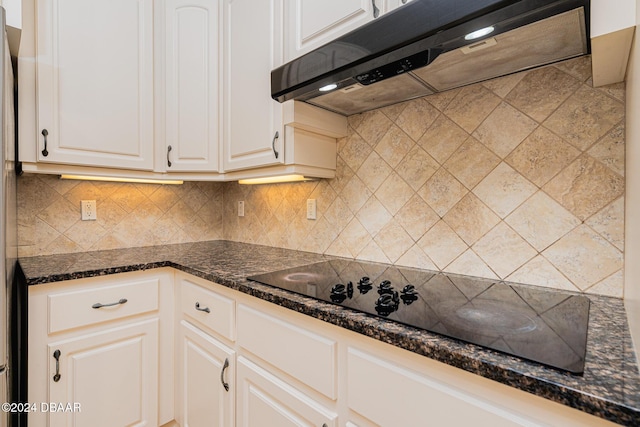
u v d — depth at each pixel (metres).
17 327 1.29
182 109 1.62
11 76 1.08
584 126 0.91
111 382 1.32
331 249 1.57
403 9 0.77
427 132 1.23
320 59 0.98
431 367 0.64
